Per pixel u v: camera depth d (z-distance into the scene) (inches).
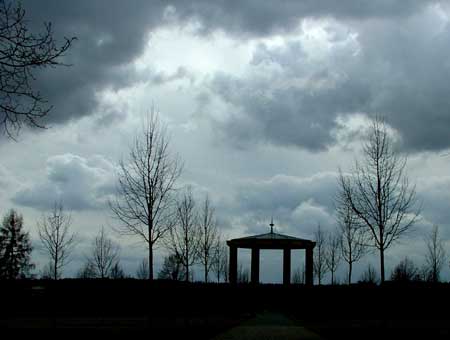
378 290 1738.4
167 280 1884.8
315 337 1075.9
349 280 1796.3
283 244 2187.5
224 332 1178.6
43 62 457.1
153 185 1079.6
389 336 1040.8
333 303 1808.6
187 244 1441.9
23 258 2704.2
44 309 1847.9
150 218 1067.3
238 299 1977.1
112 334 1071.0
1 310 1801.2
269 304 2089.1
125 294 1845.5
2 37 442.9
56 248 1566.2
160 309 1818.4
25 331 1126.4
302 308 1959.9
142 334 1069.8
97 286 1876.2
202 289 1925.4
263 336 1093.1
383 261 1085.8
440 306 1636.3
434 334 1070.4
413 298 1654.8
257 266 2214.6
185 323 1311.5
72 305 1840.6
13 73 451.8
